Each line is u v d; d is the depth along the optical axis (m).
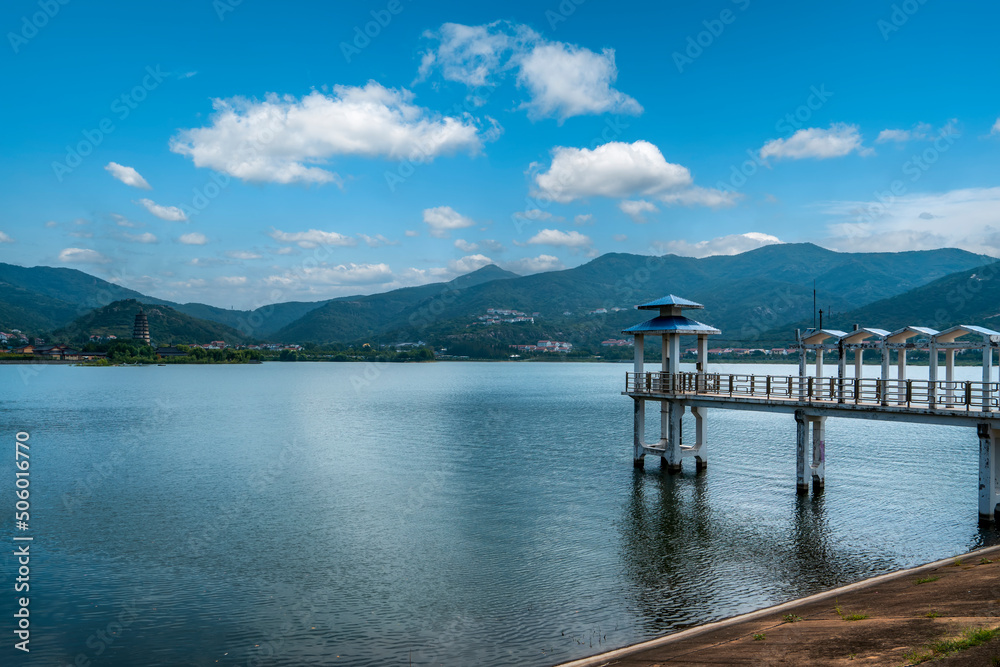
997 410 30.02
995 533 29.91
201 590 25.53
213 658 20.05
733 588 24.36
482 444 62.91
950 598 17.77
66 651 20.56
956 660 12.41
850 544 29.14
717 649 16.81
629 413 93.75
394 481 45.41
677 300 44.28
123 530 33.78
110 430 75.75
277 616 23.00
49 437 69.75
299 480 46.00
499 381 195.00
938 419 31.38
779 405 38.19
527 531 32.72
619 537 31.25
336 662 19.66
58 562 28.88
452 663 19.36
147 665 19.64
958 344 31.42
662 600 23.53
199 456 56.94
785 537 30.45
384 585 25.81
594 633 21.00
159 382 178.12
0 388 149.50
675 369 44.28
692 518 34.12
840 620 17.62
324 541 31.66
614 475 45.75
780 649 15.70
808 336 39.19
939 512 34.19
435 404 111.50
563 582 25.67
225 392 142.88
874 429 69.94
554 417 88.56
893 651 13.89
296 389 154.88
